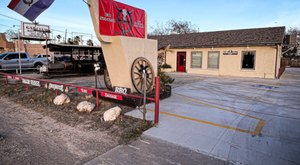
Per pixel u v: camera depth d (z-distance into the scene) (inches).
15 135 160.2
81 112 215.8
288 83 457.1
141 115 205.0
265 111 227.8
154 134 160.4
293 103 265.7
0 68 615.8
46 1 272.1
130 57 266.4
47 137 156.6
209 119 197.6
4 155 128.0
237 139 152.0
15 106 249.0
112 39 260.4
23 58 668.7
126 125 177.9
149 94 268.5
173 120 193.0
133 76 262.4
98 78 543.2
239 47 595.2
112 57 271.9
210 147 139.3
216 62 643.5
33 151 134.1
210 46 635.5
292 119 199.6
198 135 158.9
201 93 331.0
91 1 235.5
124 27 283.7
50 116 207.8
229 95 316.5
